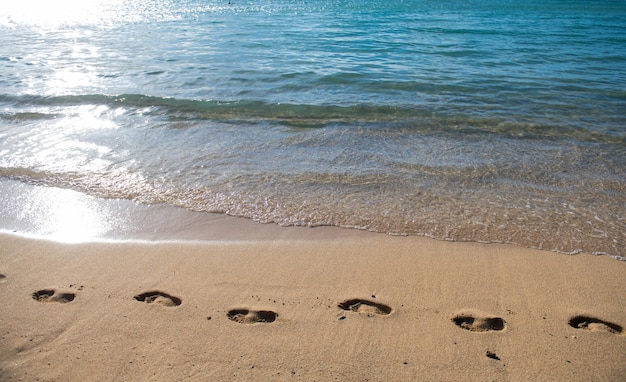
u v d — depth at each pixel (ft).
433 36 41.57
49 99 22.56
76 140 17.30
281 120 19.62
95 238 11.58
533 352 8.30
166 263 10.61
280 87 24.67
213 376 7.79
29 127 18.74
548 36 42.01
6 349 8.28
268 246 11.21
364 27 47.47
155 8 78.02
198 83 25.53
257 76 26.89
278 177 14.43
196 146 16.72
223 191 13.62
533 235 11.62
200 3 85.25
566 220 12.25
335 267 10.46
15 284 9.92
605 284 9.98
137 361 8.05
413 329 8.75
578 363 8.10
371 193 13.52
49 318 8.96
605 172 14.93
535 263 10.62
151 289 9.77
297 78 26.37
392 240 11.43
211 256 10.85
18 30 49.60
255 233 11.72
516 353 8.28
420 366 8.00
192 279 10.07
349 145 16.92
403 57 32.42
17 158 15.69
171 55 33.37
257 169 14.94
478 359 8.15
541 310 9.26
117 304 9.32
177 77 26.81
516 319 9.03
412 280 10.05
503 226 11.98
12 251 11.05
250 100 22.26
